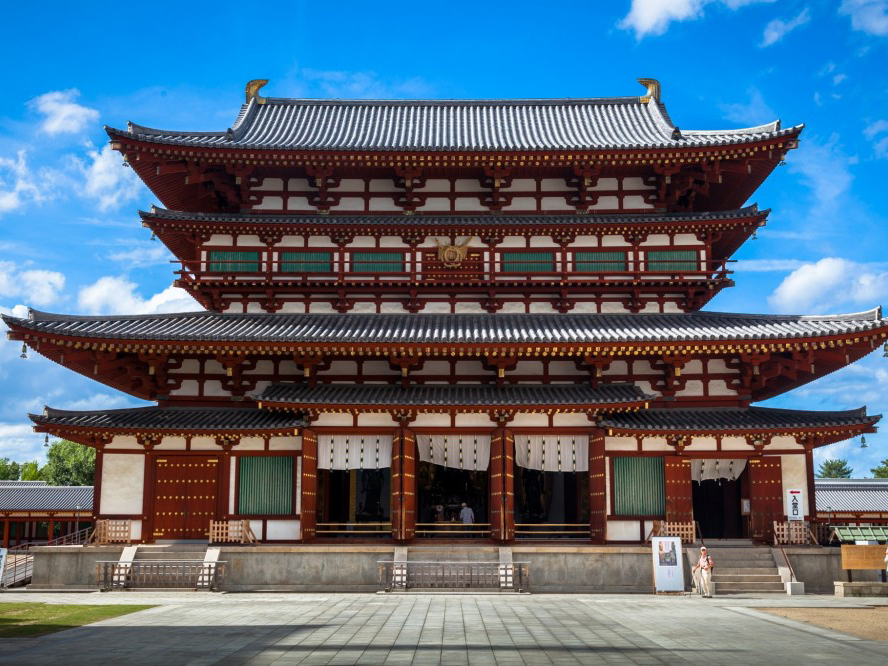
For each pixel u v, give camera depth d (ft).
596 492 126.21
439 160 140.87
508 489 124.57
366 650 64.39
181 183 149.79
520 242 144.97
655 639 70.23
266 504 126.00
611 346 127.24
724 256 160.56
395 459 125.59
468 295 144.46
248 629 76.07
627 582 118.62
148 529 125.49
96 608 94.17
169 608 94.27
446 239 144.66
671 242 144.05
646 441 127.34
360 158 140.26
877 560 112.37
